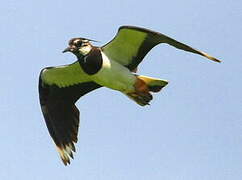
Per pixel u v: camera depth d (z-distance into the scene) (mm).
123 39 15867
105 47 16281
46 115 17359
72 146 17234
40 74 17016
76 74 17000
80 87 17312
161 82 16172
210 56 14844
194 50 14953
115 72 16250
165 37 15297
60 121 17375
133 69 16328
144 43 15867
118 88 16469
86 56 16312
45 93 17312
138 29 15352
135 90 16375
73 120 17359
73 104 17391
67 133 17328
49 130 17344
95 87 17359
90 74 16438
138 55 16109
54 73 16984
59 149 17297
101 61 16234
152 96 16359
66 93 17359
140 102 16531
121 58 16281
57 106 17391
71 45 16344
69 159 17219
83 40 16328
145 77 16188
